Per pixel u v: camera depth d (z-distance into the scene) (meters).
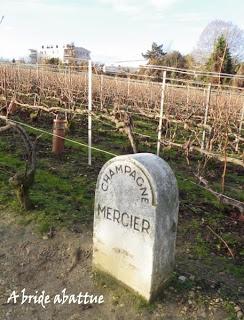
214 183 3.35
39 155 3.59
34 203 2.34
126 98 6.91
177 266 1.80
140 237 1.50
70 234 2.00
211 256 1.95
